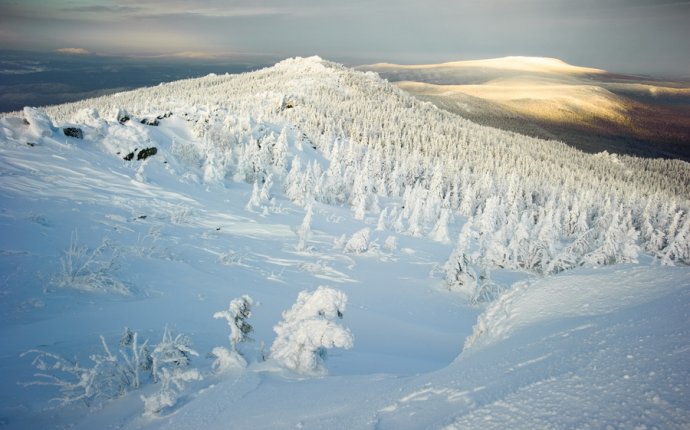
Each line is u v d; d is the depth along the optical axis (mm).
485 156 122562
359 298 20688
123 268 16828
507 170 109125
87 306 12516
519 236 30875
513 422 2834
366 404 4258
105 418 5711
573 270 6727
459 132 151875
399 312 19516
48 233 18281
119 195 27734
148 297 14500
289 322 7227
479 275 24969
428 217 55594
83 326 10547
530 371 3645
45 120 32469
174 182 35969
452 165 95062
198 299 15148
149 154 37531
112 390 6773
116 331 10281
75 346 8859
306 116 107375
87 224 21156
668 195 134750
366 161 75000
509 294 6598
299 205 44625
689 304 3984
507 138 169250
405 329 16344
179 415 5160
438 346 14609
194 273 18938
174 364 7395
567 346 3986
